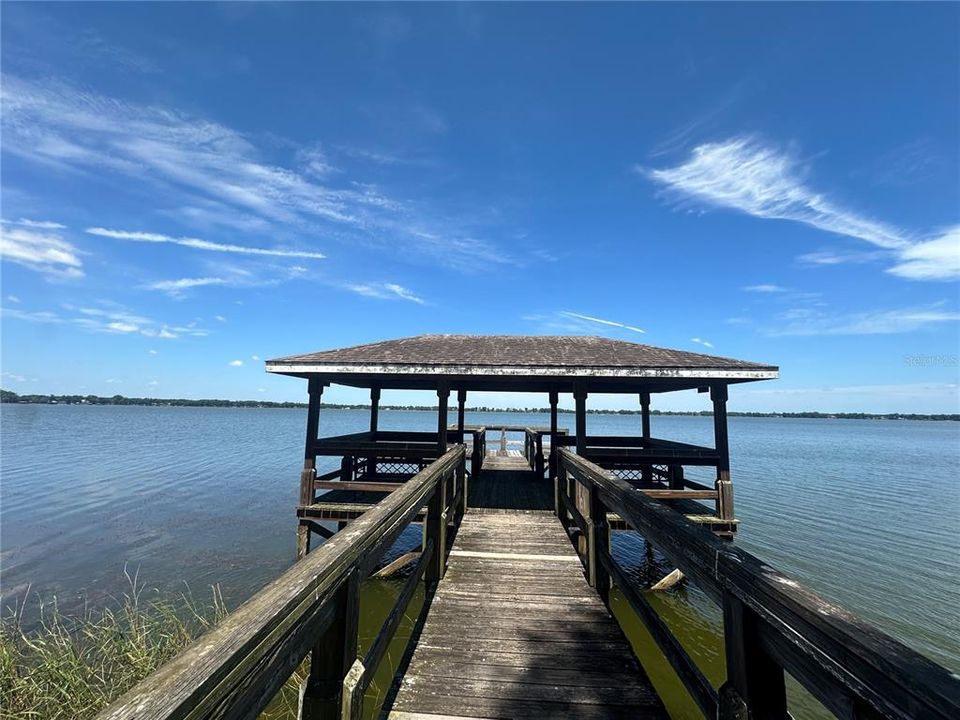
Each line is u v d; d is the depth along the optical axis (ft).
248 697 3.25
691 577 5.94
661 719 7.78
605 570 12.63
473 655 9.78
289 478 63.52
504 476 33.91
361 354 23.32
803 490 59.16
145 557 30.58
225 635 3.14
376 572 24.32
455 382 31.01
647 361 21.56
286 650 3.85
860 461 99.71
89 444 112.06
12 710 11.50
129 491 53.78
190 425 209.56
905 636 21.71
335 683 5.25
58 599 23.88
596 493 13.38
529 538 18.35
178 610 22.06
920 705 2.59
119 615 21.54
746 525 40.47
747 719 4.57
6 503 47.21
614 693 8.50
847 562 31.17
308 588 4.17
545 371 21.09
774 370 20.04
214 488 55.77
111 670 13.64
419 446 23.32
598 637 10.57
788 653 4.05
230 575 27.35
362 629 19.07
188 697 2.56
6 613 22.15
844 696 3.28
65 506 45.83
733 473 75.87
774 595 4.06
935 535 37.70
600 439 32.24
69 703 11.94
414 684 8.76
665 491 21.84
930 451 134.31
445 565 15.17
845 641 3.22
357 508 22.50
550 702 8.23
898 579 28.32
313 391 23.38
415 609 20.18
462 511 21.43
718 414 21.91
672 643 6.73
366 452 23.36
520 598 12.71
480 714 7.89
